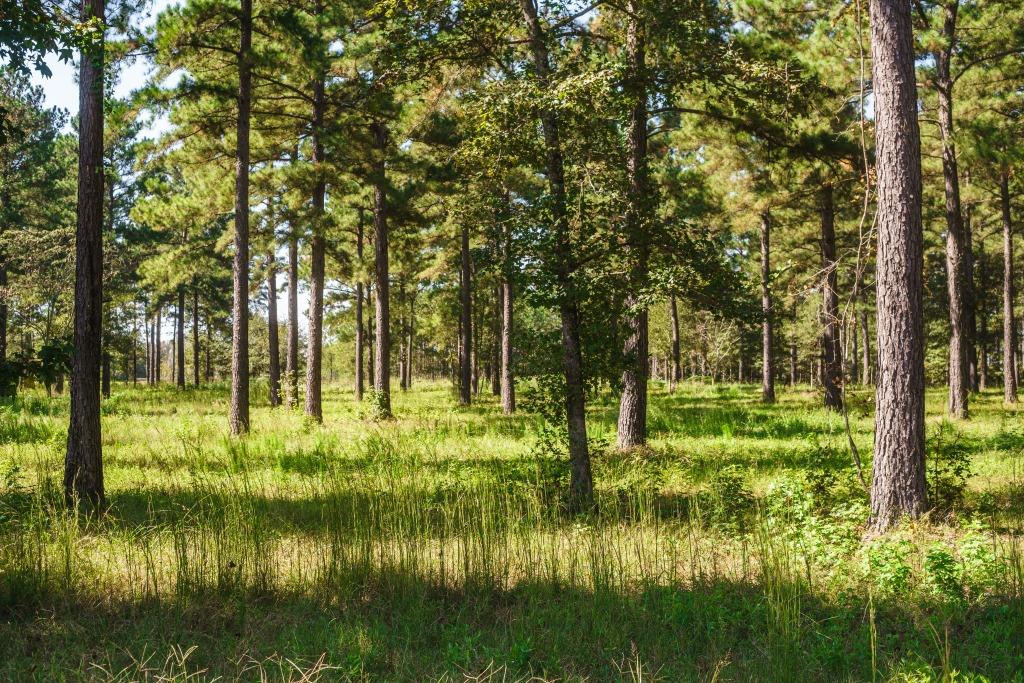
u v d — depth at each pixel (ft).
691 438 52.21
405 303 137.59
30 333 100.53
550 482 30.71
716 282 29.91
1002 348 167.32
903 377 25.09
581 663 15.47
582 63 30.48
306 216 66.18
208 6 52.54
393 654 15.90
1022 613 16.75
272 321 96.68
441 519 25.96
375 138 71.51
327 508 27.50
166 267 81.41
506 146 30.45
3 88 100.32
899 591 18.72
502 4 30.66
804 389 132.77
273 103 70.79
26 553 21.01
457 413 77.82
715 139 63.52
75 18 28.84
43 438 49.62
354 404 98.43
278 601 19.24
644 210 30.17
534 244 29.58
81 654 15.58
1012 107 68.69
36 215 108.37
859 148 51.98
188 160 68.54
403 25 32.35
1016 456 39.55
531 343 30.35
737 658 15.56
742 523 25.54
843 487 31.71
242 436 51.70
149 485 33.99
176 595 19.12
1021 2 59.52
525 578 20.43
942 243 105.81
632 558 22.12
